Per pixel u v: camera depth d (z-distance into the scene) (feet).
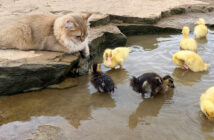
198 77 6.88
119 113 6.18
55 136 5.83
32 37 6.93
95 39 7.57
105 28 8.15
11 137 5.82
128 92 6.59
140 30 8.54
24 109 6.23
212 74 6.96
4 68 6.36
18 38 6.87
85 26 6.82
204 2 10.18
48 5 9.32
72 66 6.89
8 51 6.87
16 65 6.41
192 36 8.33
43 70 6.53
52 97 6.47
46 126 5.96
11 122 6.02
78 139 5.80
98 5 9.37
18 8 8.96
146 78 6.44
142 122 6.03
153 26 8.52
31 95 6.50
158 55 7.51
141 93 6.49
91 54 7.54
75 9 8.99
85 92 6.59
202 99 6.14
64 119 6.08
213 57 7.39
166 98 6.44
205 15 9.41
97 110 6.23
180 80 6.81
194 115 6.12
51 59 6.69
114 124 6.00
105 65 7.15
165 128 5.94
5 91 6.47
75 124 6.00
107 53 7.08
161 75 6.90
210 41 8.04
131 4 9.55
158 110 6.23
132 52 7.66
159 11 9.02
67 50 6.91
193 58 6.97
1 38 6.86
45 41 6.93
